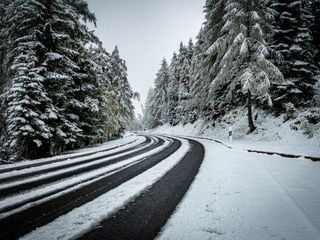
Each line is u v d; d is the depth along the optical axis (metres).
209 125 28.94
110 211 4.10
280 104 17.55
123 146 16.98
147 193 5.11
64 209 4.22
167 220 3.68
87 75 16.19
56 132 13.16
